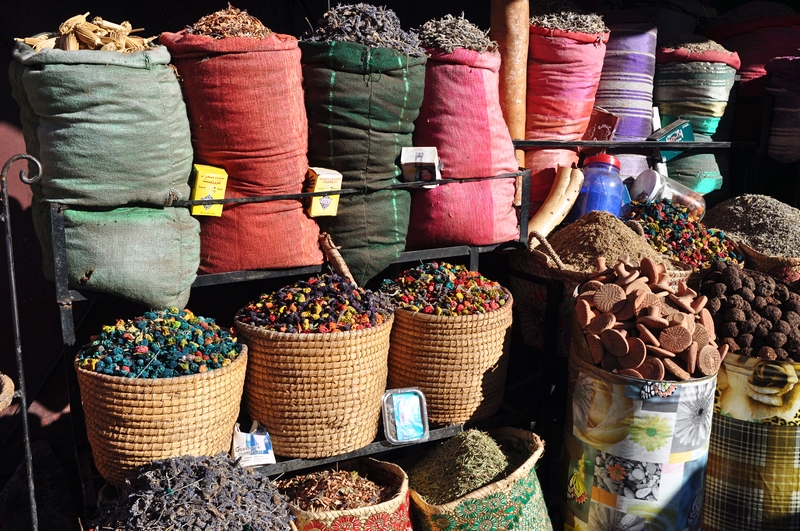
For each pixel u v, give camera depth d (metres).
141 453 2.37
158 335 2.48
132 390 2.29
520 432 2.99
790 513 3.00
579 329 2.86
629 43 4.04
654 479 2.66
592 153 4.04
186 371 2.38
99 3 3.15
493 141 3.19
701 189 4.41
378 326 2.71
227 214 2.77
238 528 2.20
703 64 4.27
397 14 3.85
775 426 2.92
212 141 2.69
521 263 3.56
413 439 2.89
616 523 2.74
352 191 2.92
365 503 2.65
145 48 2.60
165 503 2.16
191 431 2.40
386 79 2.86
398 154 3.03
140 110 2.44
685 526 2.75
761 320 2.96
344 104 2.83
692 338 2.63
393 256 3.07
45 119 2.42
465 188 3.17
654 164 4.26
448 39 3.10
